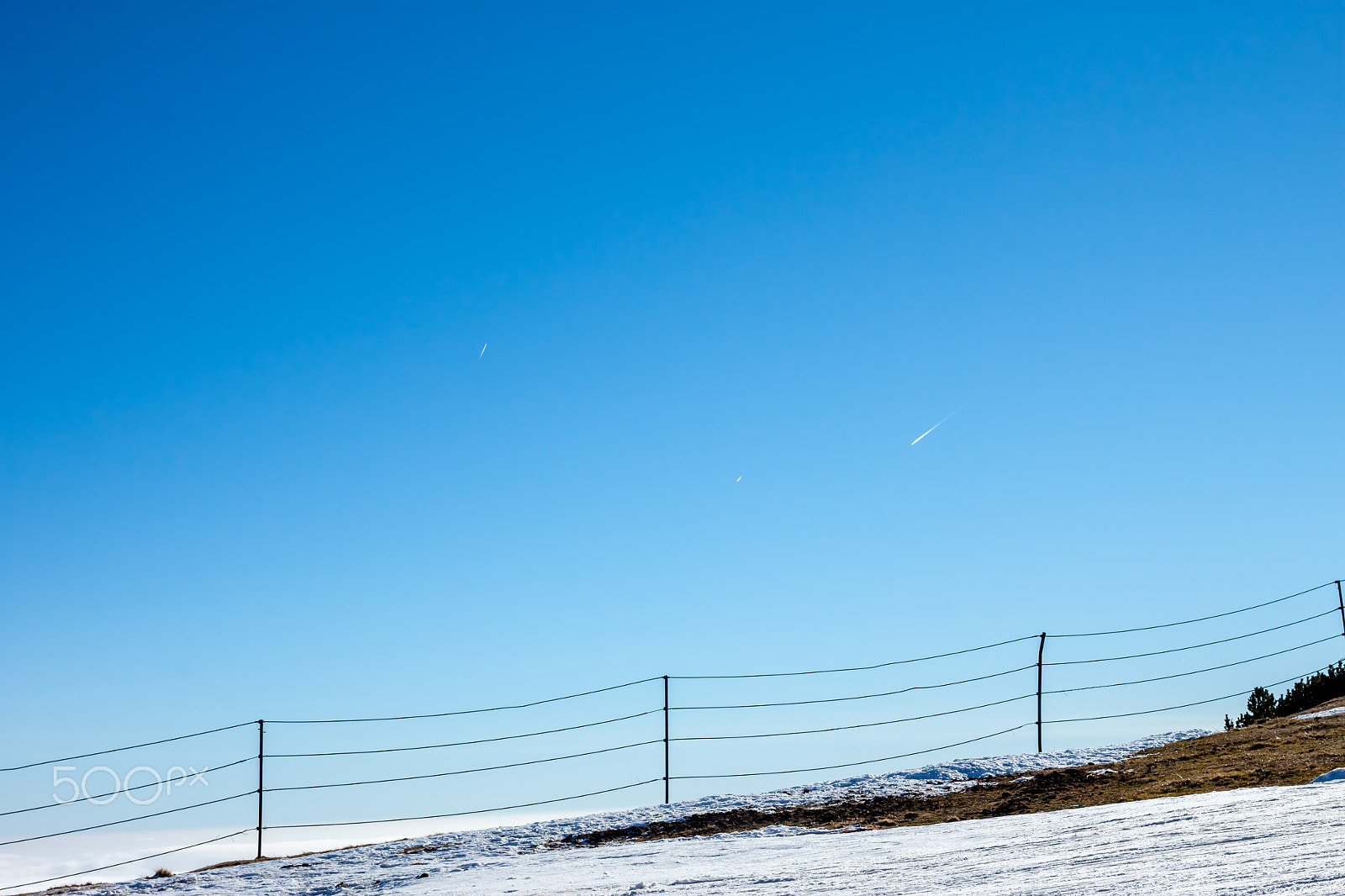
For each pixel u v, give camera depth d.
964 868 9.72
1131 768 17.61
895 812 16.83
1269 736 18.31
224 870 18.33
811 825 16.53
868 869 10.62
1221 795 12.70
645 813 18.95
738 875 11.41
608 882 12.52
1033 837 11.53
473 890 13.40
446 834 19.70
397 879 15.81
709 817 17.84
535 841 17.84
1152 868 7.98
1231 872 7.24
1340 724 18.31
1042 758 19.94
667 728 20.97
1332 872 6.63
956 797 17.44
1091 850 9.66
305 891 15.92
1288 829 8.91
